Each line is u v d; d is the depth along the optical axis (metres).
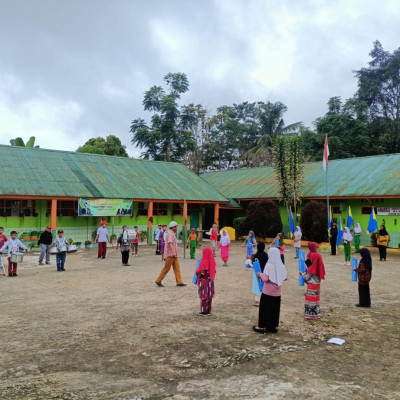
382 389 5.31
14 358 6.31
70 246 16.38
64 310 9.24
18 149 25.78
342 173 28.77
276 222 29.22
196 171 49.66
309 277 8.71
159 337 7.34
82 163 27.28
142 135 47.25
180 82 48.84
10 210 22.53
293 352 6.70
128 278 13.66
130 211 25.67
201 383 5.41
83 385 5.30
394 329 8.12
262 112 52.81
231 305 9.86
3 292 11.36
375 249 24.14
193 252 19.67
